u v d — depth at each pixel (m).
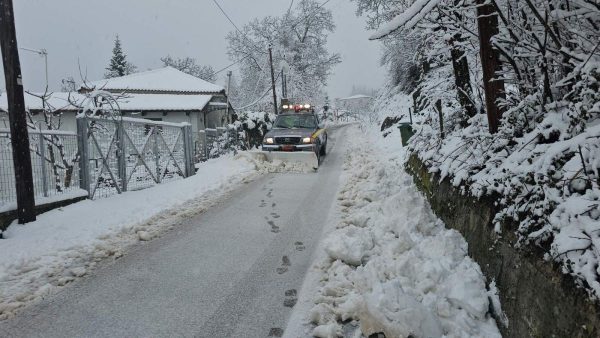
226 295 3.90
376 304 2.99
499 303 2.85
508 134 3.68
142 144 10.32
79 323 3.44
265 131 19.72
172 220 6.82
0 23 6.33
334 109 55.53
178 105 20.72
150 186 10.34
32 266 4.73
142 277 4.39
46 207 7.19
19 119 6.45
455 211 4.43
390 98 25.42
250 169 11.94
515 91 4.31
